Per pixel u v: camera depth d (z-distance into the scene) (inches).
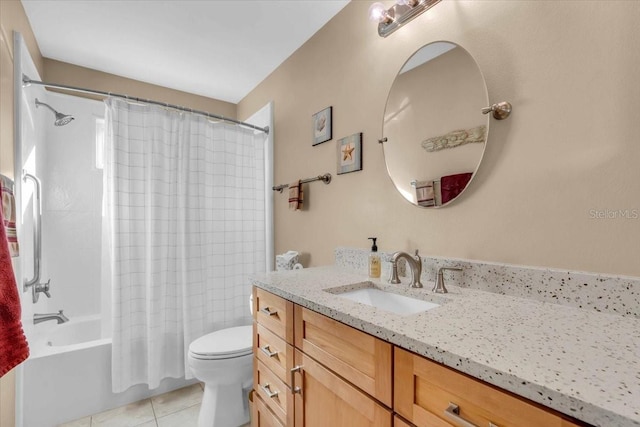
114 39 76.5
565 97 34.0
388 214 55.5
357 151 61.2
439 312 31.1
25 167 65.7
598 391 16.6
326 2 64.0
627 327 26.5
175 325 79.0
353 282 47.3
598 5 31.8
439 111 46.7
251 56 84.4
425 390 24.4
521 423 18.7
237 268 90.1
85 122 92.8
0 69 52.1
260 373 50.7
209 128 86.9
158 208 76.7
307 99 77.0
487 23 41.1
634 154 29.6
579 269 33.0
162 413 68.8
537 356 21.1
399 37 53.7
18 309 37.9
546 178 35.5
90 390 68.0
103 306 77.7
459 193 43.8
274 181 92.3
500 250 39.7
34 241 65.9
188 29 72.4
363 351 30.1
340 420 33.1
